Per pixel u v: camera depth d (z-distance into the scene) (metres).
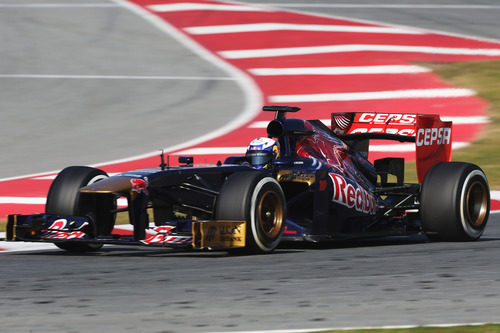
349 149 29.75
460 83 68.19
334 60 74.50
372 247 27.27
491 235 30.36
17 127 59.56
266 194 24.44
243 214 23.66
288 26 86.06
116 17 91.50
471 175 27.81
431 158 30.00
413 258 23.92
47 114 62.75
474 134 55.69
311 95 65.56
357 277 20.48
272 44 80.31
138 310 16.80
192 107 63.91
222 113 62.12
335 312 16.47
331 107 62.06
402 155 51.31
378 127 31.17
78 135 57.34
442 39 82.38
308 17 90.12
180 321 15.77
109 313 16.55
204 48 80.44
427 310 16.59
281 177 26.53
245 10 93.25
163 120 60.75
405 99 63.94
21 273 21.95
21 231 25.30
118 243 23.84
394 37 82.19
